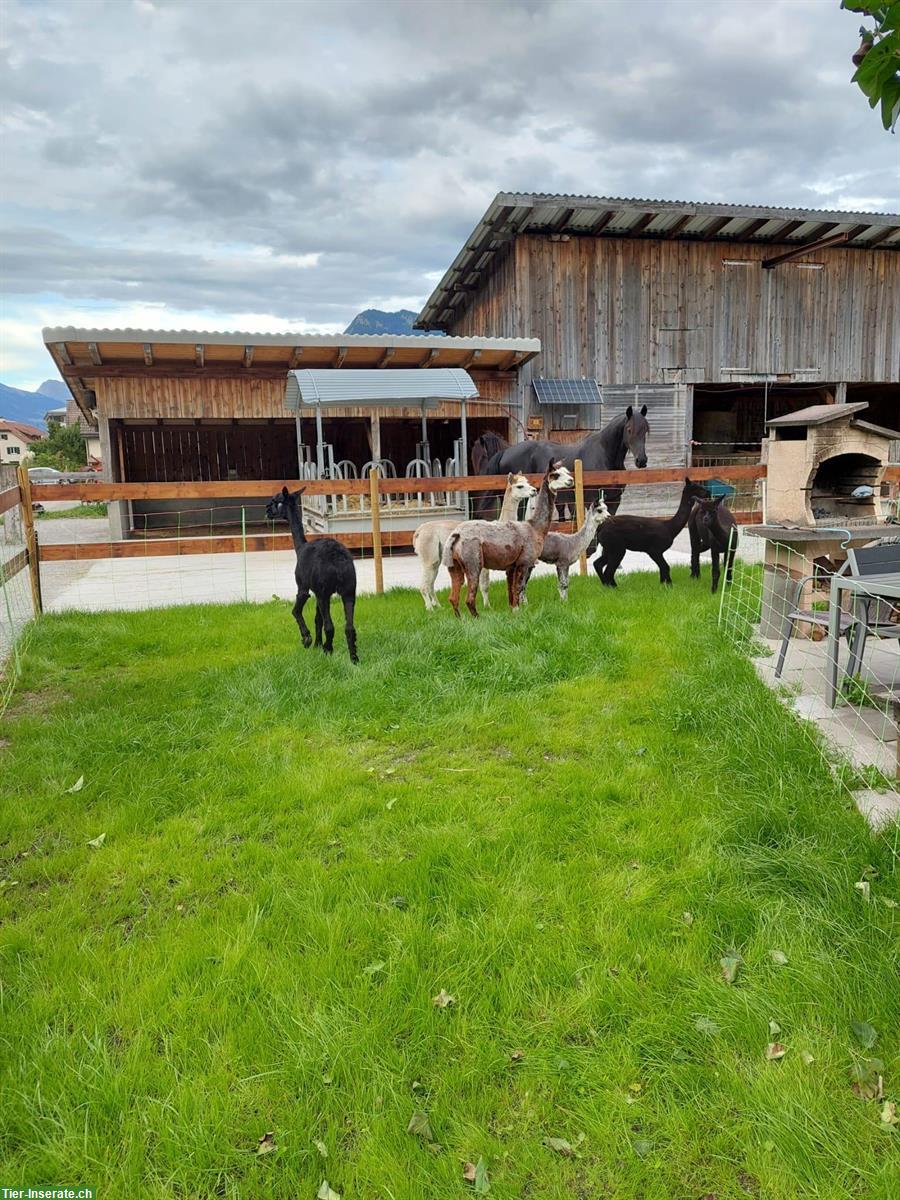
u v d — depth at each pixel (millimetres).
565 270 16672
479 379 16516
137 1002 2346
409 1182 1812
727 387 19578
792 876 2898
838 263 18344
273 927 2701
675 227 16594
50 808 3643
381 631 6598
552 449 12391
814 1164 1852
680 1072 2098
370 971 2457
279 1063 2129
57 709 4996
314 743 4418
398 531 11719
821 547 5984
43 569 11992
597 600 7734
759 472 9797
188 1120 1952
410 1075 2113
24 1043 2195
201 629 7121
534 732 4426
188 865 3160
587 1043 2230
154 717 4785
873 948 2496
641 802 3586
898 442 6523
